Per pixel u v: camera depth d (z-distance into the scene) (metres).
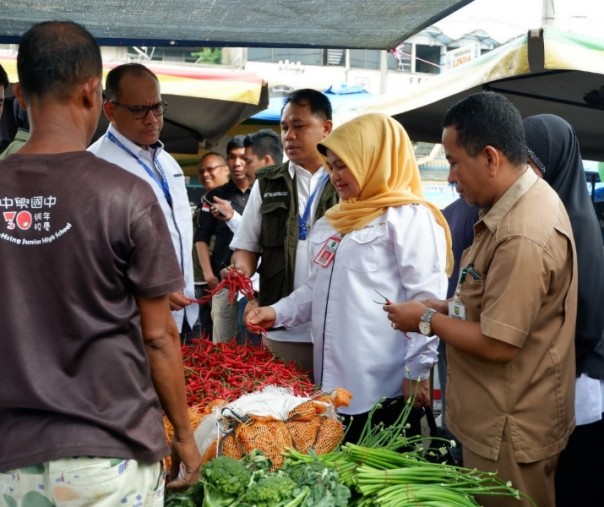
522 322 2.26
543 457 2.38
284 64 20.86
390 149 3.12
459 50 19.14
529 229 2.28
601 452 2.83
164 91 5.52
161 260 1.81
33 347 1.72
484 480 2.34
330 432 2.55
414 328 2.59
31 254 1.72
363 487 2.32
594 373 2.70
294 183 3.81
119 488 1.73
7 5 3.82
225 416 2.50
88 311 1.73
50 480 1.71
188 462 2.02
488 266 2.41
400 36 4.45
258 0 3.70
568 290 2.38
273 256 3.87
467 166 2.40
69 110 1.86
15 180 1.76
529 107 5.98
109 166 1.82
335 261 3.16
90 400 1.72
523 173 2.40
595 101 5.13
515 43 4.05
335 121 6.28
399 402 3.12
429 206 3.17
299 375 3.06
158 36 4.54
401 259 3.01
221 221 5.95
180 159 10.32
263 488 2.18
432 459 3.31
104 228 1.73
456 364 2.53
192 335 4.33
